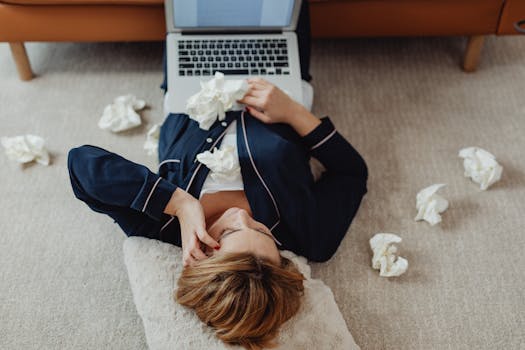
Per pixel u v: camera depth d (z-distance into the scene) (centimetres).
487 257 157
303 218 144
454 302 150
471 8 177
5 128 178
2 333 142
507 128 183
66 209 162
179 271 136
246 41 165
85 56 196
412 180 172
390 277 153
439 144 180
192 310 127
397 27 182
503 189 170
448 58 201
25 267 152
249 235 121
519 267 155
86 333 143
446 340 144
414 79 195
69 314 145
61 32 173
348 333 136
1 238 156
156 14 171
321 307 137
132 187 132
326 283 152
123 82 190
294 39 166
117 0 164
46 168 169
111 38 176
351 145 165
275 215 141
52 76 190
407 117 186
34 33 172
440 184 164
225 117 146
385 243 152
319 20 179
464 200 168
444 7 177
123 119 176
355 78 195
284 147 142
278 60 164
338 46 203
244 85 145
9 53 196
